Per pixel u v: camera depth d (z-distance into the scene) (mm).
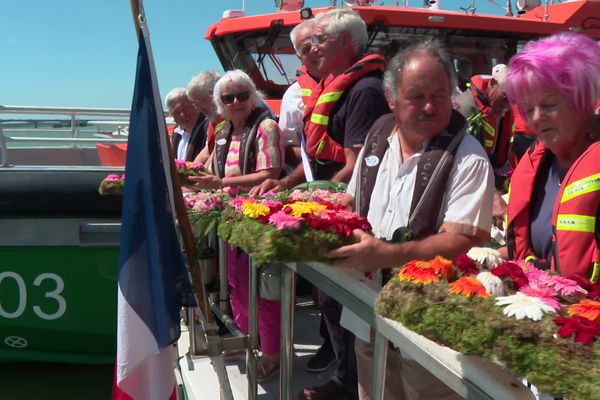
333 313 2416
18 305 3539
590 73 1396
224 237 1830
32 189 3381
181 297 1900
